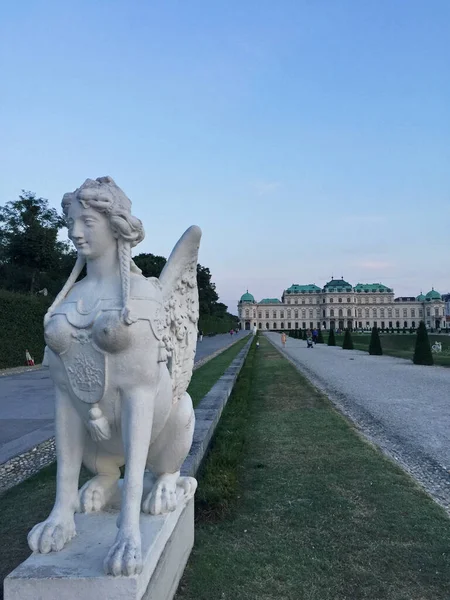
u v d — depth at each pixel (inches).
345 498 211.5
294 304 5964.6
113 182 109.3
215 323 3090.6
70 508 106.8
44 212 1611.7
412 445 321.7
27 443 315.6
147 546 99.7
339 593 137.3
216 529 177.2
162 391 112.7
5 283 1567.4
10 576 88.4
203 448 239.6
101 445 113.1
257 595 134.0
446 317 5625.0
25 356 948.0
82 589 87.4
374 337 1291.8
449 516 194.1
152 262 1834.4
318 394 524.1
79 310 104.3
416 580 145.0
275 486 225.9
